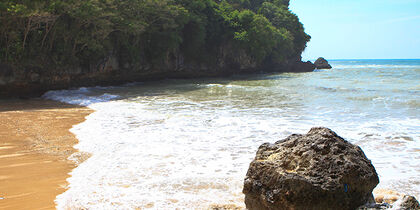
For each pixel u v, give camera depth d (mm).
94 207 5105
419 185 6047
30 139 10195
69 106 18750
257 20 59656
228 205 5047
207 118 13484
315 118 13375
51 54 29641
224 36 56594
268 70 72938
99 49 32188
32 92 28016
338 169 4176
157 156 8055
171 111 15641
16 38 26312
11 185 6203
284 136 10148
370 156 8055
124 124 12414
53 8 26000
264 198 4223
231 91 26125
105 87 34031
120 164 7449
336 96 21016
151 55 43875
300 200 3982
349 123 12219
